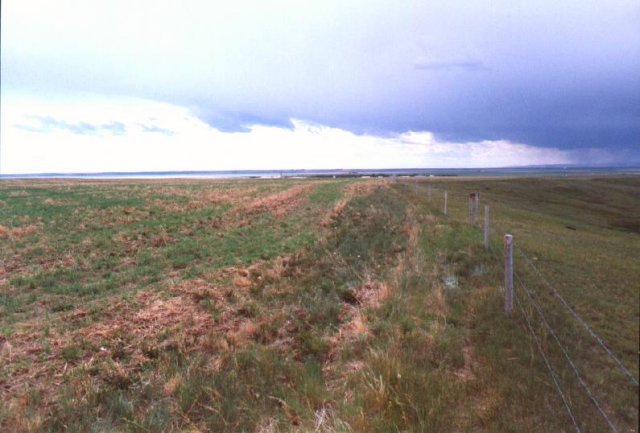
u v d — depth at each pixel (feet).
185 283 31.24
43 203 84.58
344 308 24.85
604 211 166.50
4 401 15.34
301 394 15.21
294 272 33.50
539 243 44.70
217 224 61.11
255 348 19.38
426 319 21.80
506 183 272.92
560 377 14.42
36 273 34.60
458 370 16.60
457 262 33.58
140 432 13.23
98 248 44.80
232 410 14.19
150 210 75.66
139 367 18.04
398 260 34.06
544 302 22.48
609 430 11.30
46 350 19.72
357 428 12.80
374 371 15.89
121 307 25.86
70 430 13.33
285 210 79.25
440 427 12.65
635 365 14.47
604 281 27.55
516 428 12.08
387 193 116.88
